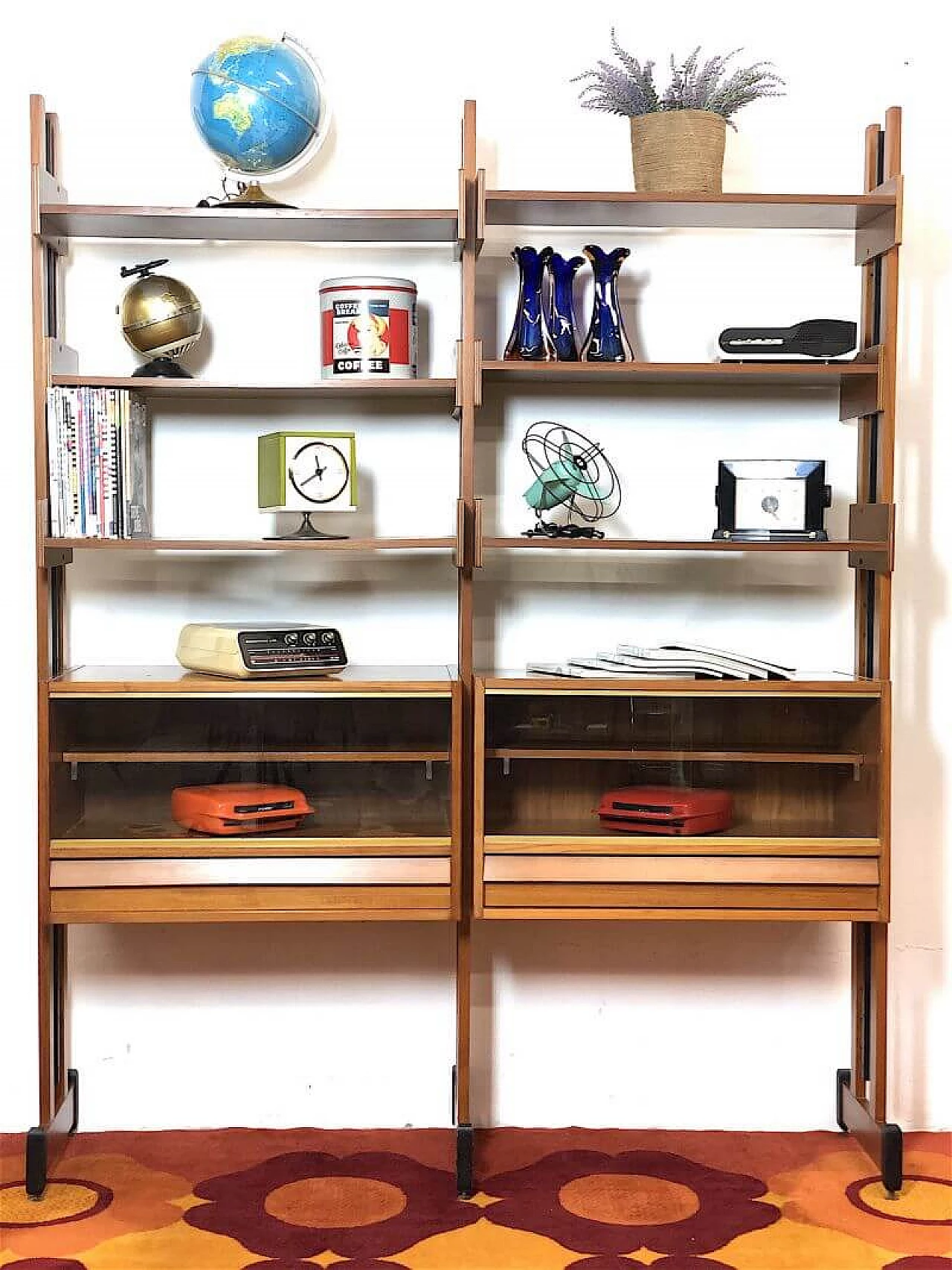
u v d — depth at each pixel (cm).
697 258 302
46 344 267
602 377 288
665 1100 308
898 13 301
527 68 299
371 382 271
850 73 302
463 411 272
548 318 286
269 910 267
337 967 304
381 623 303
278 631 272
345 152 298
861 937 303
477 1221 258
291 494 272
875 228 284
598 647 305
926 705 308
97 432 269
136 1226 255
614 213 278
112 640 300
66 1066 299
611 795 271
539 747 270
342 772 269
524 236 299
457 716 269
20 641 297
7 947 299
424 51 298
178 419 298
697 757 271
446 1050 305
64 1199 266
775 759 272
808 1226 257
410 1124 306
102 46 294
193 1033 303
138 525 280
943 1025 310
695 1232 254
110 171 295
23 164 293
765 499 278
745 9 301
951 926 309
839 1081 307
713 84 274
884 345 273
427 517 301
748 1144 297
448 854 269
